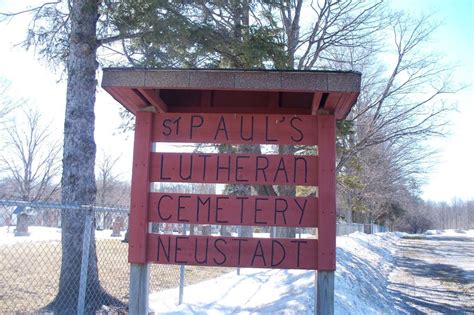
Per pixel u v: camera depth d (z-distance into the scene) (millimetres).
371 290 12320
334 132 4559
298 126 4645
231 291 9594
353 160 19625
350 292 10289
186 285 10367
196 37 9242
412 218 83688
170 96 5172
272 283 10336
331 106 4543
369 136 17938
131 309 4465
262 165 4621
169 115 4758
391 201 43406
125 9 8758
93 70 8469
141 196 4578
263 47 9906
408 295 12945
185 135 4719
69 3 9781
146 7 8742
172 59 9594
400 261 24016
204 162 4664
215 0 9883
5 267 10094
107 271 10766
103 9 8742
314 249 4453
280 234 14422
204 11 9992
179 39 8961
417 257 27047
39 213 25812
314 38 16328
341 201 33000
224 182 4621
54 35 10086
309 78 4133
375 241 31547
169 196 4613
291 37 15258
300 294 8719
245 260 4480
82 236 7809
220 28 10102
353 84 4098
